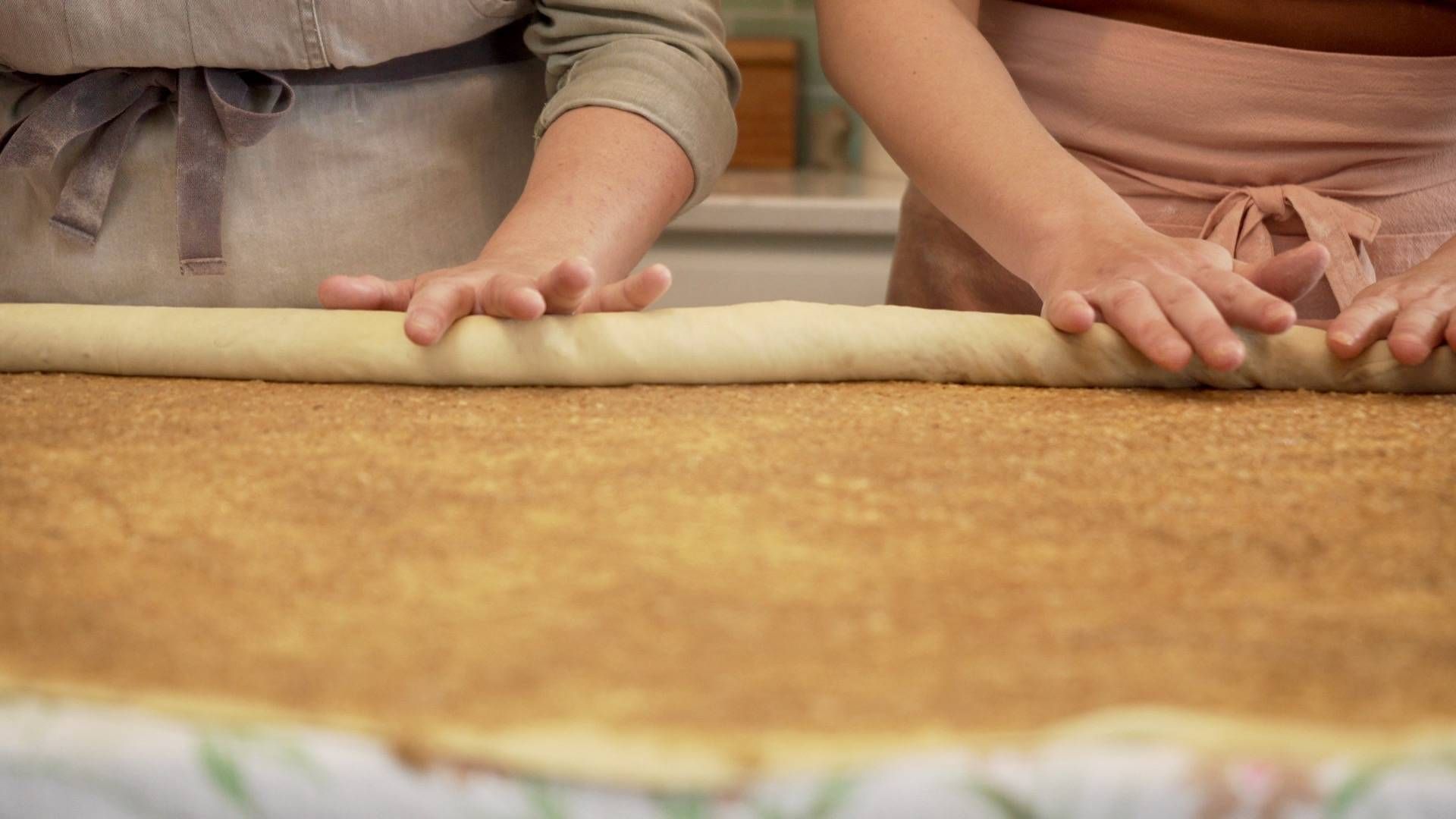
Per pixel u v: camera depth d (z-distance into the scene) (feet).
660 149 2.62
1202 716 0.96
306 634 1.16
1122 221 2.46
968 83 2.67
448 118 2.81
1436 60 2.76
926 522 1.52
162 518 1.50
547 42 2.89
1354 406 2.22
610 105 2.62
